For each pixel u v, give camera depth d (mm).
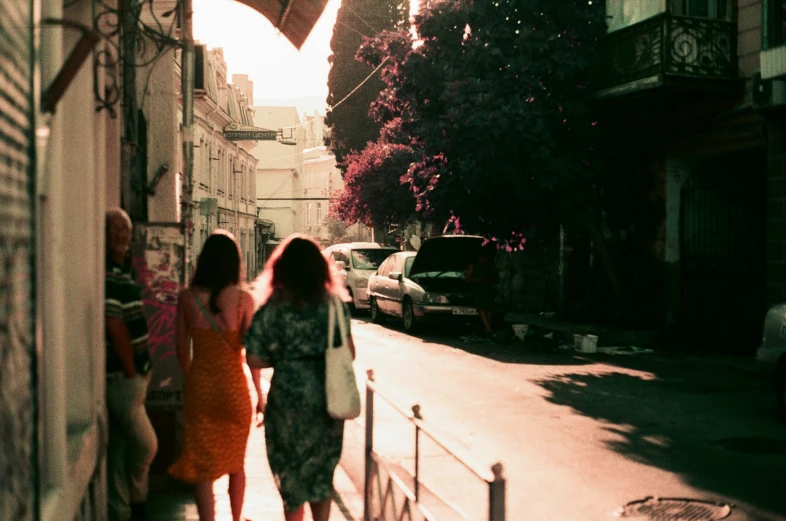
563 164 16609
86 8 4910
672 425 9062
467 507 3334
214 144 38781
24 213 2615
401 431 4484
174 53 12766
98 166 4922
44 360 3492
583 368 13586
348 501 6477
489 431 8828
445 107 18359
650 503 6344
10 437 2271
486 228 18484
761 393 11078
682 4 15734
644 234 17953
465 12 18281
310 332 4672
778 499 6410
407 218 33375
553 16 17484
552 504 6367
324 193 89750
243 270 5336
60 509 3363
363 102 43438
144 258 6469
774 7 13375
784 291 14125
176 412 6496
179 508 6051
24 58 2613
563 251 21641
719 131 15945
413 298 19203
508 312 23750
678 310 17422
